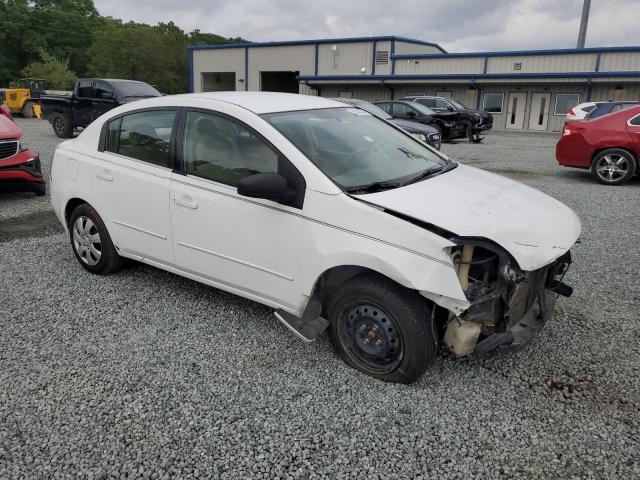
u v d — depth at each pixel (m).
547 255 2.99
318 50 37.91
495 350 3.10
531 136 25.41
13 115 28.89
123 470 2.52
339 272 3.32
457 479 2.50
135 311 4.13
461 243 2.84
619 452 2.67
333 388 3.17
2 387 3.14
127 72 79.69
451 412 2.97
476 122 19.69
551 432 2.82
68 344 3.63
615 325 4.03
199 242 3.81
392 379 3.20
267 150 3.45
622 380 3.30
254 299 3.69
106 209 4.42
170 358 3.48
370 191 3.26
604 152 9.83
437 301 2.88
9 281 4.68
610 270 5.21
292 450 2.66
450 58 33.12
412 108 19.30
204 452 2.64
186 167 3.86
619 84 28.09
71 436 2.74
